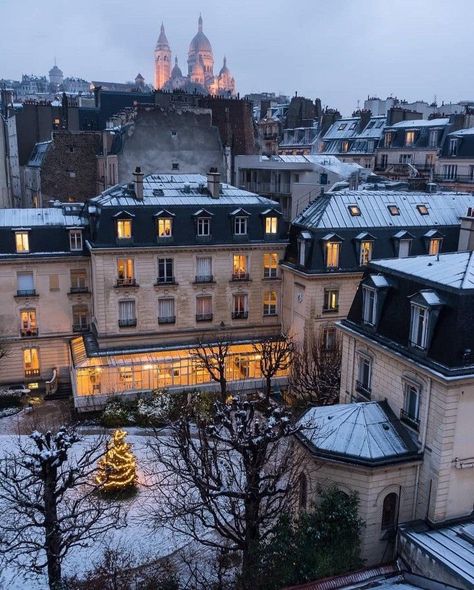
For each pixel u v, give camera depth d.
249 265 47.53
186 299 46.53
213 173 46.78
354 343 28.89
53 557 23.25
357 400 29.11
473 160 66.62
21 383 47.41
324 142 94.44
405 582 21.61
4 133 86.62
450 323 22.72
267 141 91.06
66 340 48.00
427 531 23.39
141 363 43.38
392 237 44.78
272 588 21.36
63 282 46.91
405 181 66.38
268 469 30.88
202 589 24.22
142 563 26.59
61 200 68.56
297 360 42.94
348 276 43.88
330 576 21.67
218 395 43.16
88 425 40.66
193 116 61.06
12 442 37.16
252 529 22.91
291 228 47.78
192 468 27.75
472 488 24.09
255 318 48.69
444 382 22.16
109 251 43.22
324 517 22.95
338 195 46.34
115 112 83.06
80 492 32.03
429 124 76.44
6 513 29.08
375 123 89.00
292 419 33.38
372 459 23.39
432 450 23.59
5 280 45.34
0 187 87.50
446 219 46.88
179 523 29.33
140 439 38.38
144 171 59.94
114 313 44.91
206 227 45.75
